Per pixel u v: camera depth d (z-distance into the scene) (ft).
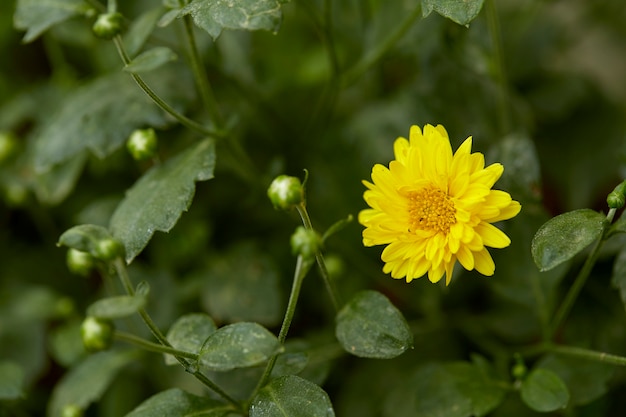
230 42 2.06
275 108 2.10
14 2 2.14
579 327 1.88
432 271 1.61
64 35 2.07
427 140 1.61
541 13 2.12
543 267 1.58
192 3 1.63
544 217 1.77
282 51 2.13
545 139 2.09
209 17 1.61
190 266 2.05
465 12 1.60
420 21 1.96
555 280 1.78
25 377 2.00
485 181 1.60
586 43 2.24
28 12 1.83
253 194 2.00
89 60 2.19
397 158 1.64
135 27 1.84
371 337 1.64
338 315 1.66
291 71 2.12
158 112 1.85
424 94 2.00
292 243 1.57
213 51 1.98
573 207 2.05
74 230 1.60
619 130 2.06
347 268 2.02
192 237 2.04
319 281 2.01
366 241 1.63
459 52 1.93
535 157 1.76
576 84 2.09
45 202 2.03
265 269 1.94
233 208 2.07
